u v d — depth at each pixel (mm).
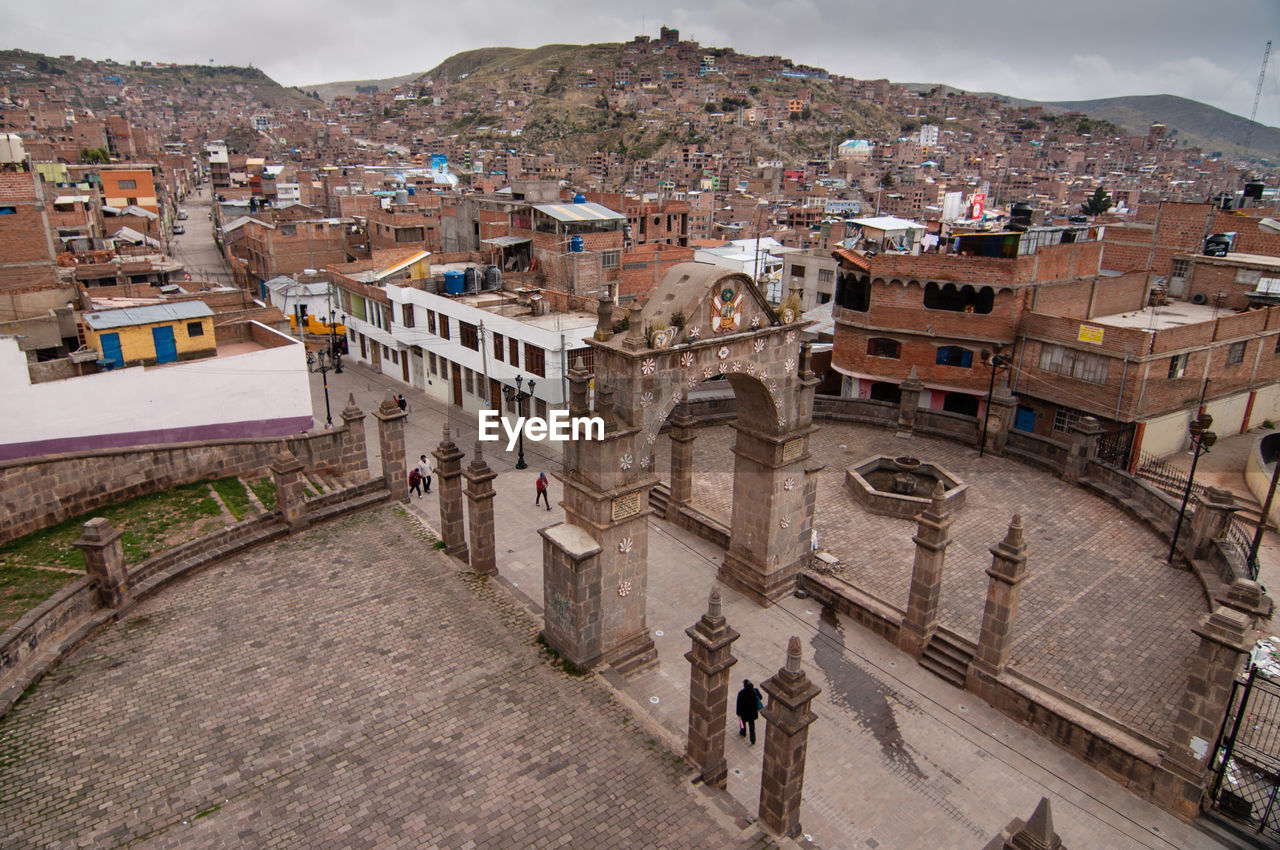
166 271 61625
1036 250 39938
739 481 26578
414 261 57719
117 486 28703
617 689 19656
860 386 45594
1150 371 35562
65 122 185875
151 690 18719
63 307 37562
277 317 47125
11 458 30844
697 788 16500
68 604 20547
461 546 26641
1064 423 38844
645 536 21625
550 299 48125
